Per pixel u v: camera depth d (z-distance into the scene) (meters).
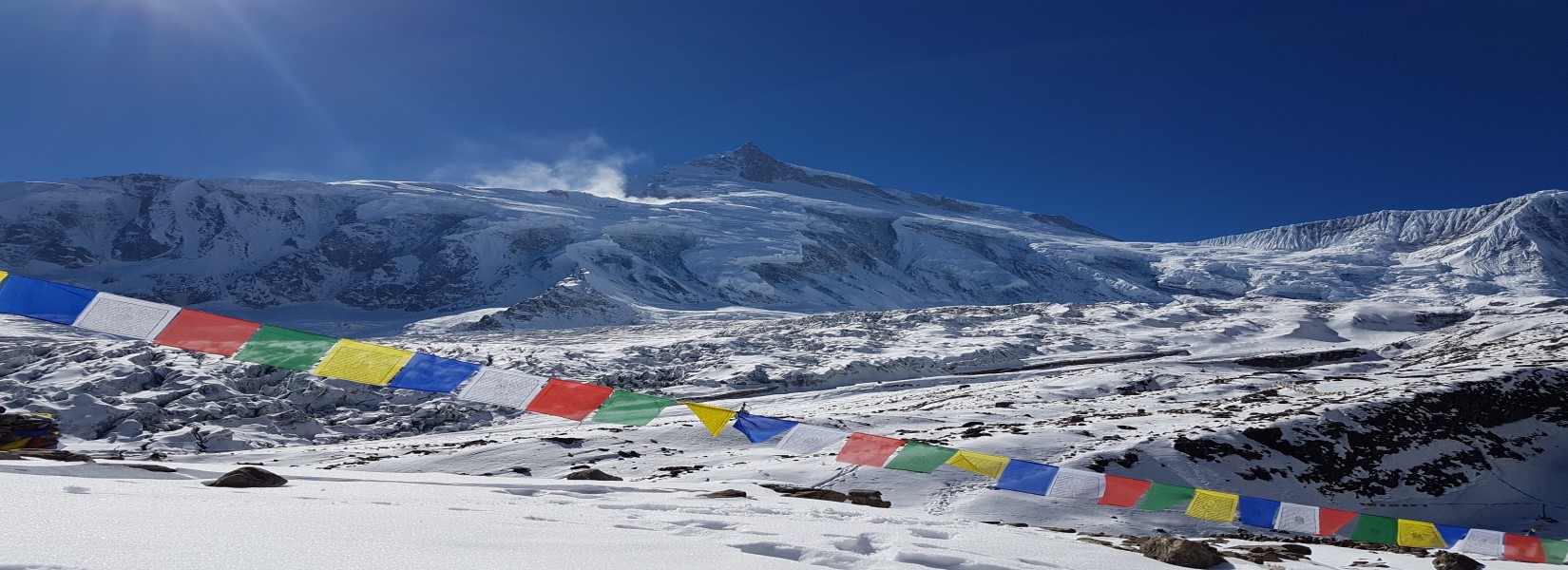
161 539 5.29
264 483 11.85
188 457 50.06
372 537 6.21
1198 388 78.38
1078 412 62.22
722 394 87.62
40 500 6.78
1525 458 56.50
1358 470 49.50
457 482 15.66
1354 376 83.25
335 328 177.12
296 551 5.29
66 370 70.50
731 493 14.36
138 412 60.94
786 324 146.50
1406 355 116.62
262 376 76.12
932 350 116.19
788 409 72.25
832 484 38.00
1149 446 46.47
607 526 8.28
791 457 43.50
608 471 42.06
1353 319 141.38
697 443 48.31
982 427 52.41
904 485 38.06
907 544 8.53
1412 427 56.34
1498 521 47.62
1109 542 12.50
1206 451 46.88
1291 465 47.97
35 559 4.36
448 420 69.62
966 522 13.26
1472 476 52.44
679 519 9.34
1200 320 148.88
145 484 9.89
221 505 7.52
